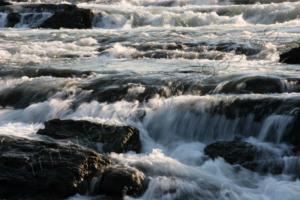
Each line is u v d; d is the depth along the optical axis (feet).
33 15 118.93
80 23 111.04
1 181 29.66
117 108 42.83
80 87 48.01
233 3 145.69
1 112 46.29
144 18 115.14
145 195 29.94
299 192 30.07
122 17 114.73
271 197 29.96
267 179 31.86
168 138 39.27
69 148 32.37
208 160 33.99
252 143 35.63
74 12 111.96
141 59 63.41
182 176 31.50
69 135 35.94
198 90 44.93
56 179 29.89
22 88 49.78
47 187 29.76
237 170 32.71
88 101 45.52
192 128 39.17
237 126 37.99
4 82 51.60
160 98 44.29
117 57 66.59
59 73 55.31
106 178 30.35
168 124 39.93
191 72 51.13
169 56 64.64
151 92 44.96
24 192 29.63
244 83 44.29
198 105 39.83
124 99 44.96
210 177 31.65
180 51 66.08
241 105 38.50
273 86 43.42
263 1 140.46
